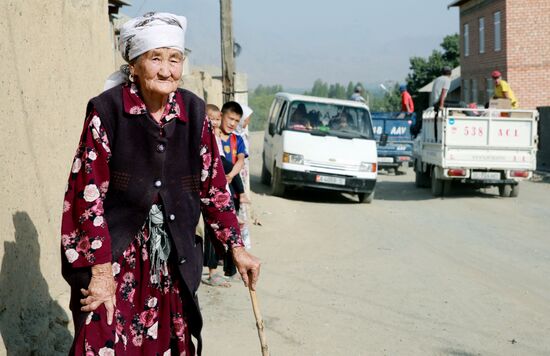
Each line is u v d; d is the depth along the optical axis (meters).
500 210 16.81
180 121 3.70
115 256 3.58
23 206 4.98
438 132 19.17
